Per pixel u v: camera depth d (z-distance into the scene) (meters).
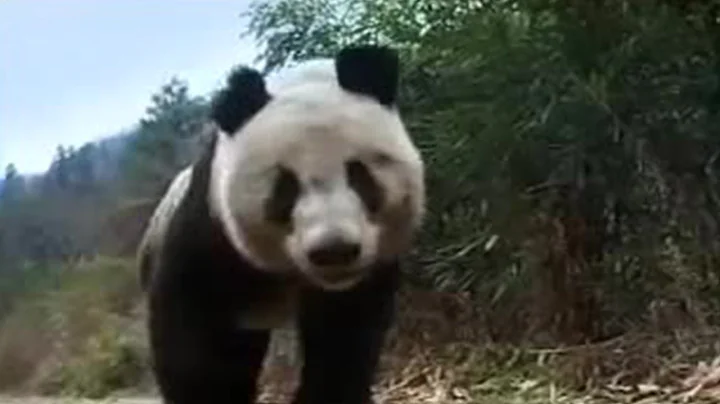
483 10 4.12
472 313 4.20
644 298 3.90
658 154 3.86
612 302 3.92
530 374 3.71
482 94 3.98
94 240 5.31
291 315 2.29
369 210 2.00
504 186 3.93
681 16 3.98
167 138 4.94
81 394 4.63
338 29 4.48
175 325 2.23
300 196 1.98
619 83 3.81
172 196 2.41
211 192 2.13
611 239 3.95
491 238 3.88
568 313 3.97
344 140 1.99
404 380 3.96
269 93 2.07
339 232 1.93
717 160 3.90
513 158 3.88
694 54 3.90
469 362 3.91
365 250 1.98
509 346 3.95
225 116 2.05
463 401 3.65
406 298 4.25
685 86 3.84
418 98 4.19
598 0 3.92
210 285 2.20
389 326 2.28
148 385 4.64
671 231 3.92
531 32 3.94
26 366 4.93
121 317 5.04
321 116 2.00
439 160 3.94
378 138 2.01
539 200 3.93
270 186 2.00
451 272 4.13
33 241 5.41
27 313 5.14
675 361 3.57
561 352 3.74
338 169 1.98
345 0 4.50
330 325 2.26
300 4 4.52
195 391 2.28
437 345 4.14
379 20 4.31
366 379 2.30
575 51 3.87
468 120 3.90
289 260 2.07
